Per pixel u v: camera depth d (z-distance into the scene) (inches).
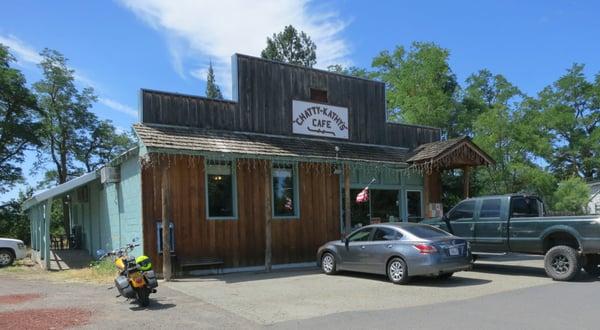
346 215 653.9
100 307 374.6
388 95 1421.0
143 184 544.7
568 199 1098.1
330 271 545.6
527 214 545.3
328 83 716.7
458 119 1464.1
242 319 329.7
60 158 1688.0
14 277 587.5
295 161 623.8
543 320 306.7
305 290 444.5
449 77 1499.8
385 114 783.7
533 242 505.0
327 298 402.6
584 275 516.4
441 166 770.8
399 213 775.7
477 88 1625.2
